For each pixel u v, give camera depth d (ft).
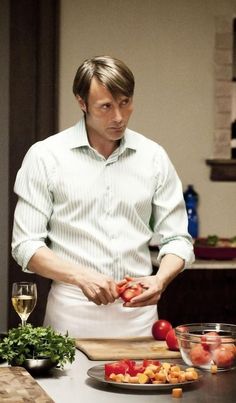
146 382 10.49
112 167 14.47
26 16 25.12
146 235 14.75
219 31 26.61
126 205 14.44
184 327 12.38
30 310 12.39
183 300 23.34
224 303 23.48
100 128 13.80
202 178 26.81
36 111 25.26
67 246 14.34
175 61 26.48
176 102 26.53
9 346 11.39
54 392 10.41
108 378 10.69
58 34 25.54
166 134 26.53
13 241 14.29
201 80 26.63
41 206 14.23
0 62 25.11
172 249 14.24
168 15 26.37
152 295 13.16
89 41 25.94
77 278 13.29
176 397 10.17
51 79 25.27
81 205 14.30
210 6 26.58
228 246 24.27
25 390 9.98
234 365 11.68
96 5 25.94
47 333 11.59
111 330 14.25
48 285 25.12
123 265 14.37
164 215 14.66
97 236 14.28
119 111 13.58
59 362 11.55
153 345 13.05
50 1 25.16
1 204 25.18
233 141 26.84
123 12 26.12
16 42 25.08
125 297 13.02
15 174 25.16
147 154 14.73
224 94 26.71
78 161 14.38
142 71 26.32
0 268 25.16
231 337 11.84
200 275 23.35
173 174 14.92
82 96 13.79
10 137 25.11
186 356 11.71
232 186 27.04
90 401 9.98
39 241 13.99
